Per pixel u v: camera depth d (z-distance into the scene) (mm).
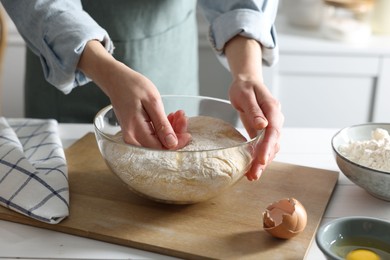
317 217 892
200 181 844
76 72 1020
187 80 1521
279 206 835
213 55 2047
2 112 2123
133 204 919
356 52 1916
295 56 1932
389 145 945
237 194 952
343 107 2006
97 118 938
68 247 834
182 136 893
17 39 2018
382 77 1951
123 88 888
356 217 780
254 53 1114
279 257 795
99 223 868
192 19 1498
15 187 918
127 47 1365
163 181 844
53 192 909
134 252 826
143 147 843
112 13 1328
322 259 813
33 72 1437
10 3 1049
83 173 1012
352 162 896
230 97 1004
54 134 1119
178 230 853
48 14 1003
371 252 757
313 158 1109
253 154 886
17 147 1019
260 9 1155
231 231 852
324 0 1978
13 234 861
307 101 1999
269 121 928
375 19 2037
